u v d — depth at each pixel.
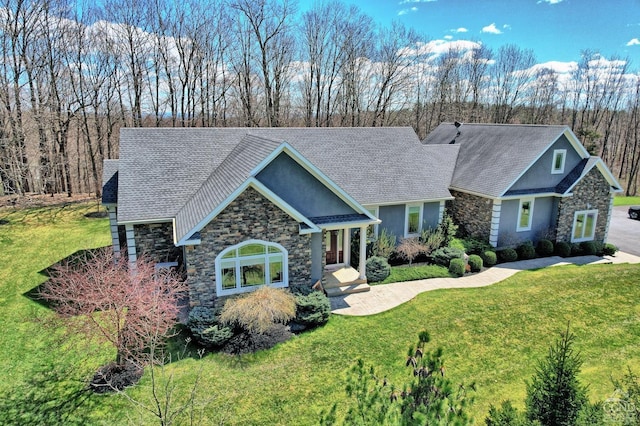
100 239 23.95
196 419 10.31
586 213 23.78
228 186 15.48
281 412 10.55
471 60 56.62
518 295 17.12
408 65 47.41
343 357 12.89
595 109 59.19
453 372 12.01
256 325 13.67
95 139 43.34
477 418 10.03
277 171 16.19
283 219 15.30
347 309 16.08
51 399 11.01
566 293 17.25
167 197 17.61
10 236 24.34
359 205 17.42
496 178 22.42
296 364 12.55
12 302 16.25
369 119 50.97
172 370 12.24
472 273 20.16
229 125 46.81
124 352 12.12
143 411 10.60
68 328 12.13
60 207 31.11
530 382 11.47
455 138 29.36
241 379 11.88
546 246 22.67
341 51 46.72
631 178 54.84
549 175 22.95
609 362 12.34
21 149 32.22
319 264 16.91
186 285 15.97
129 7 37.44
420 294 17.44
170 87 41.28
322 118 49.72
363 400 6.58
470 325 14.67
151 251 17.47
